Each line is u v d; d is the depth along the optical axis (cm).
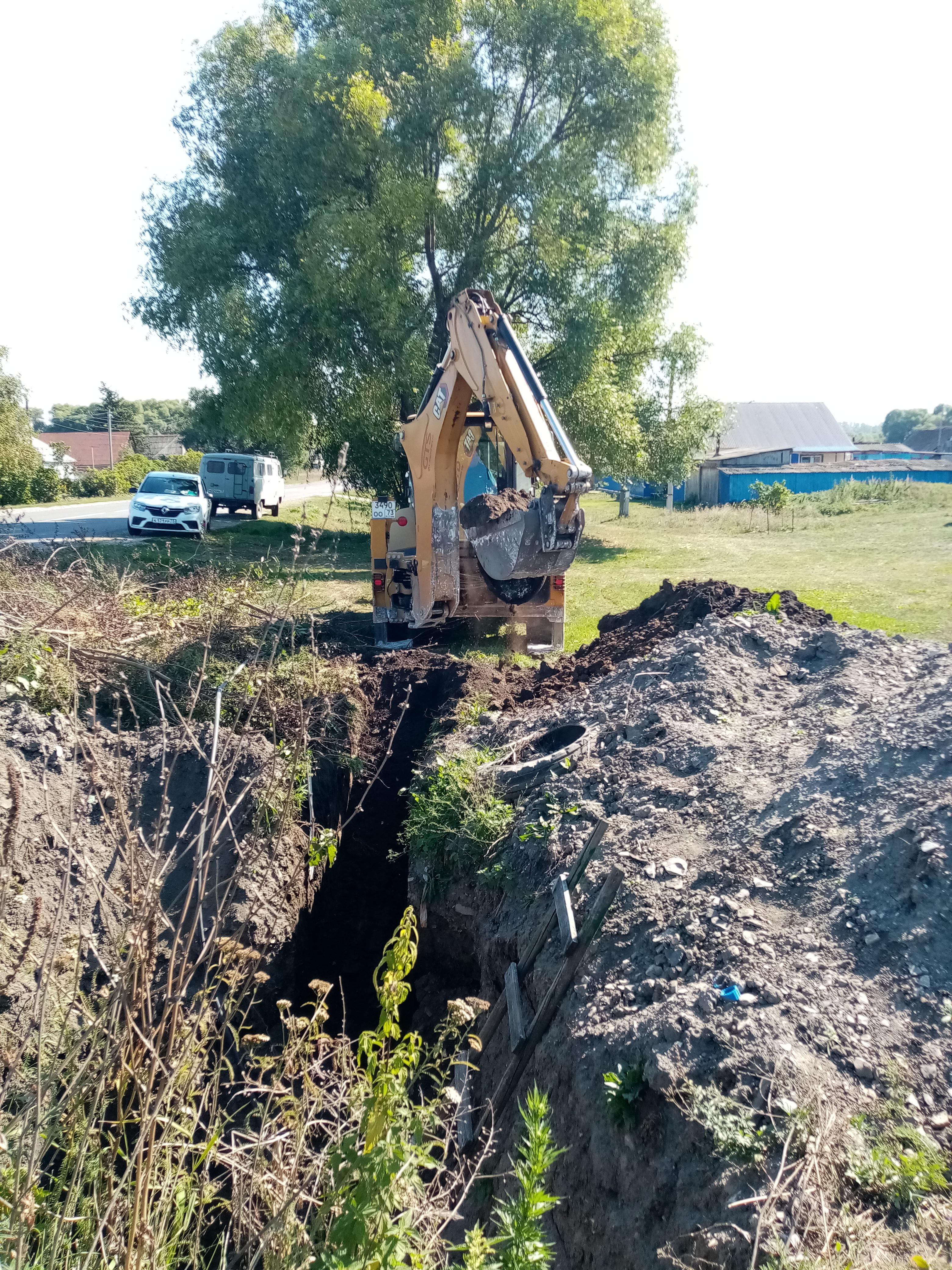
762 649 732
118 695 409
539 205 2011
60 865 495
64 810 535
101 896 337
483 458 1129
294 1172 290
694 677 691
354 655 1052
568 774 643
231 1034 509
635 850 523
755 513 3136
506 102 2053
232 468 3070
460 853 636
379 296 1919
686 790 566
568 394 2172
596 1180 373
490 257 2095
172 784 631
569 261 2098
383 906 722
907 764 491
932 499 3312
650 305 2266
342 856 755
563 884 525
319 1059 346
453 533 1032
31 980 402
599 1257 353
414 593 1184
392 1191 260
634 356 2494
